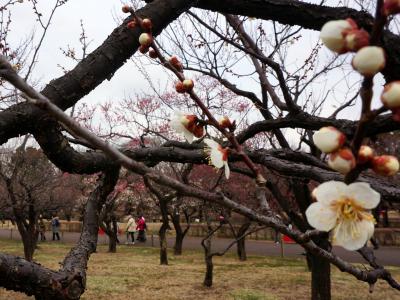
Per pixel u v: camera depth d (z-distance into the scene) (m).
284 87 3.12
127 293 9.90
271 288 10.56
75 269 2.12
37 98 0.85
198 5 2.94
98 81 2.54
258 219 1.23
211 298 9.56
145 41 1.48
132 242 22.81
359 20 2.69
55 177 14.14
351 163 0.88
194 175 14.52
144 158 3.04
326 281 8.28
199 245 21.45
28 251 13.56
